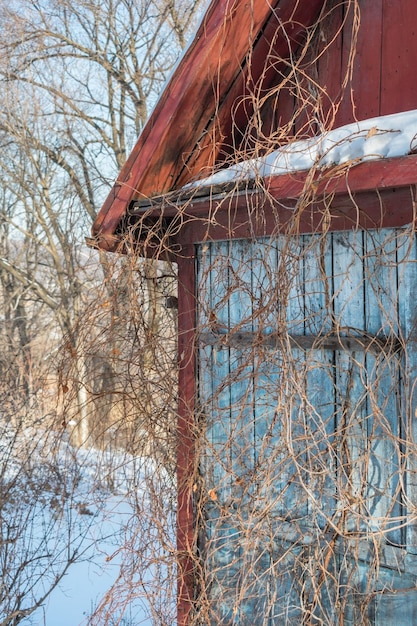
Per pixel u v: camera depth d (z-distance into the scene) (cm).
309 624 361
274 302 384
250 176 371
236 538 427
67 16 1861
